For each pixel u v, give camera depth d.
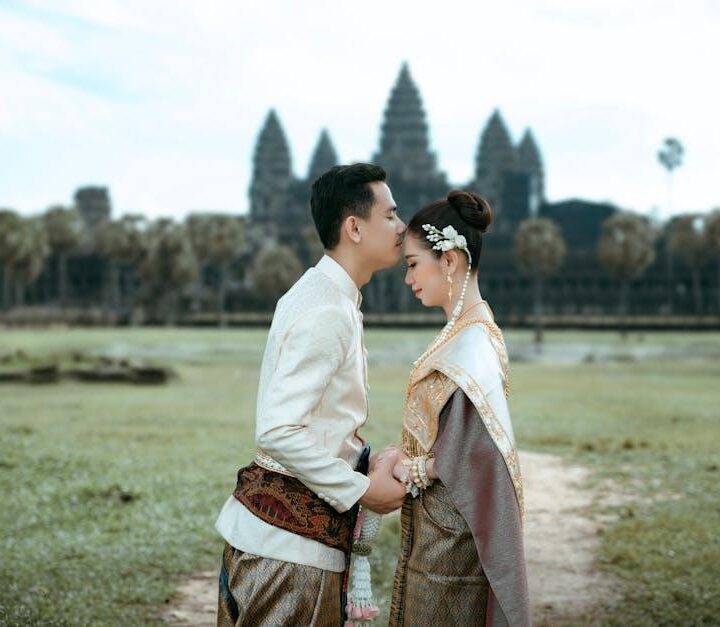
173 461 11.69
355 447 3.46
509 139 141.38
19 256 84.81
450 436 3.30
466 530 3.30
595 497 9.77
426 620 3.33
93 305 110.00
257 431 3.24
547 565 7.18
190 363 35.00
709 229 85.62
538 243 78.00
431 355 3.53
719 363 37.34
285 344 3.28
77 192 143.00
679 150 94.25
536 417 17.23
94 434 14.39
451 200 3.62
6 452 12.18
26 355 30.59
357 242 3.48
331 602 3.35
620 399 21.34
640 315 98.00
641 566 7.03
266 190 143.50
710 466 11.52
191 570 6.89
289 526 3.29
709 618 5.82
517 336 68.38
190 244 91.50
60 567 6.79
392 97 134.88
